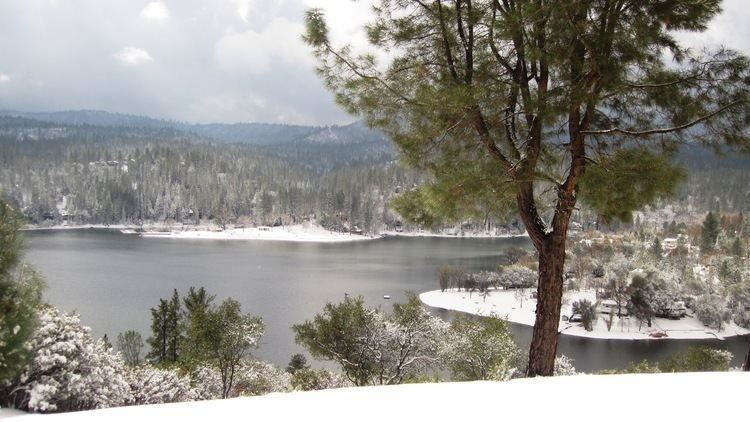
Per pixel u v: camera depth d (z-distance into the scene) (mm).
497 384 6195
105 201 176875
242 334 15242
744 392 5531
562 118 7199
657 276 67000
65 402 8422
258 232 168875
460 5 7484
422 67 7820
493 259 108188
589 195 7535
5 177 193000
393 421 4723
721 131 7328
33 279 6723
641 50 6867
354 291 69125
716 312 60156
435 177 7988
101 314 51562
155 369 14477
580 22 6422
